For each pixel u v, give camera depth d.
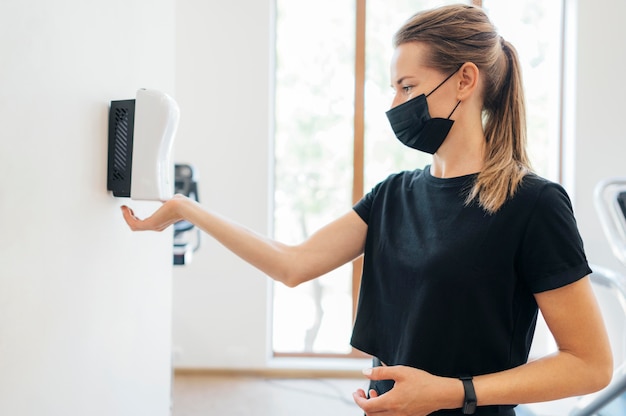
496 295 0.86
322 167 3.69
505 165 0.90
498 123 0.94
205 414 3.01
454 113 0.93
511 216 0.85
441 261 0.88
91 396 0.85
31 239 0.66
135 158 0.89
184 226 2.24
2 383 0.60
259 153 3.46
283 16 3.61
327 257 1.10
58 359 0.74
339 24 3.61
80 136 0.79
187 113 3.44
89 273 0.84
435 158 1.01
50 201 0.70
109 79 0.89
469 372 0.89
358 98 3.61
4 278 0.60
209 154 3.46
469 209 0.90
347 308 3.76
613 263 3.43
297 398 3.26
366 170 3.69
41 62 0.67
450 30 0.91
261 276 3.52
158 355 1.22
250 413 3.04
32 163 0.65
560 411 3.10
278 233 3.73
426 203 0.96
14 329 0.62
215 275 3.52
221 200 3.48
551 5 3.60
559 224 0.82
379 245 1.03
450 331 0.88
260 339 3.55
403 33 0.95
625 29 3.37
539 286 0.83
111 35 0.89
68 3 0.74
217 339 3.55
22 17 0.62
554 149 3.64
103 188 0.89
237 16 3.41
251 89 3.43
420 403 0.81
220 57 3.42
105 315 0.90
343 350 3.78
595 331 0.80
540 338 3.59
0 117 0.58
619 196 2.29
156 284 1.19
